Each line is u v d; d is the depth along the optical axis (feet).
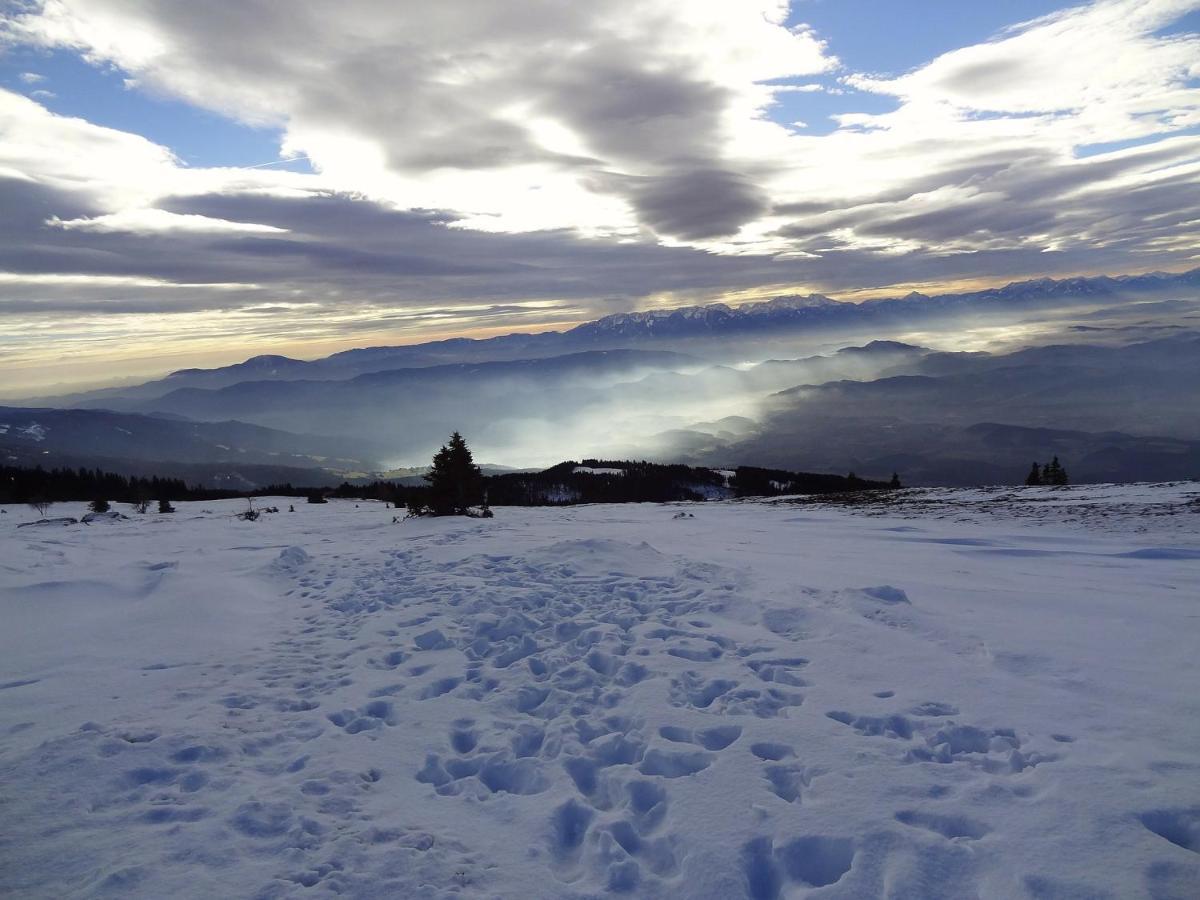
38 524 88.12
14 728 18.30
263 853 12.28
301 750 16.74
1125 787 13.51
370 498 177.27
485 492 95.96
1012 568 45.78
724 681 20.67
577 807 13.94
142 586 36.47
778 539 66.23
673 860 12.10
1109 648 23.43
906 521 83.46
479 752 16.76
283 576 41.55
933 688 19.76
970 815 12.82
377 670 23.26
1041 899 10.43
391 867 11.80
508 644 25.48
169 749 16.55
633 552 42.50
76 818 13.50
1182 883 10.61
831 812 13.03
